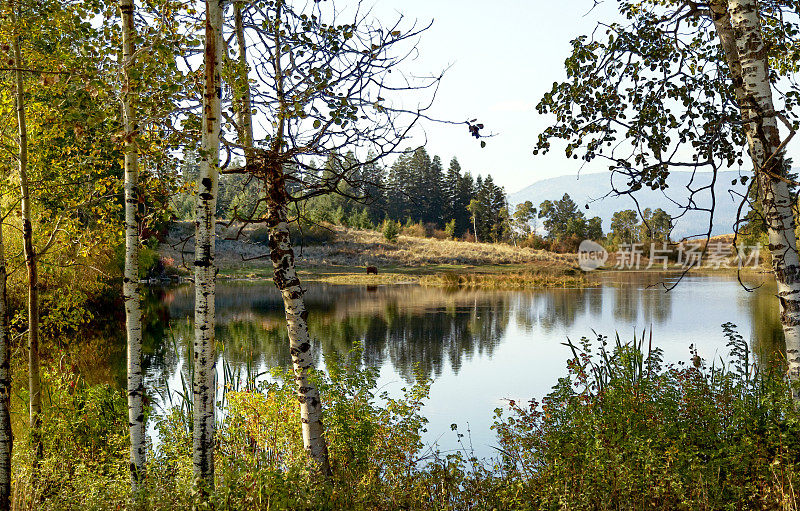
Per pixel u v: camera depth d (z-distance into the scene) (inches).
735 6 211.8
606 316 1061.1
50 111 296.4
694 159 275.0
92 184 332.8
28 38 272.2
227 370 418.3
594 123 271.7
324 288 1884.8
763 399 214.4
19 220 535.5
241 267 2472.9
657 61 274.1
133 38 216.1
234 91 212.4
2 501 227.1
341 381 274.2
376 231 3518.7
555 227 4613.7
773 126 211.9
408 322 1027.3
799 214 217.3
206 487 177.5
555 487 195.6
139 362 242.7
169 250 2054.6
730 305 1163.3
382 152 203.2
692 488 191.9
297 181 230.4
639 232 3865.7
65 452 273.7
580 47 274.2
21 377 478.6
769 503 182.5
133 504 187.6
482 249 3206.2
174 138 218.2
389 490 221.0
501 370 616.7
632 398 240.2
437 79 197.9
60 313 385.4
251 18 233.8
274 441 265.1
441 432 396.8
